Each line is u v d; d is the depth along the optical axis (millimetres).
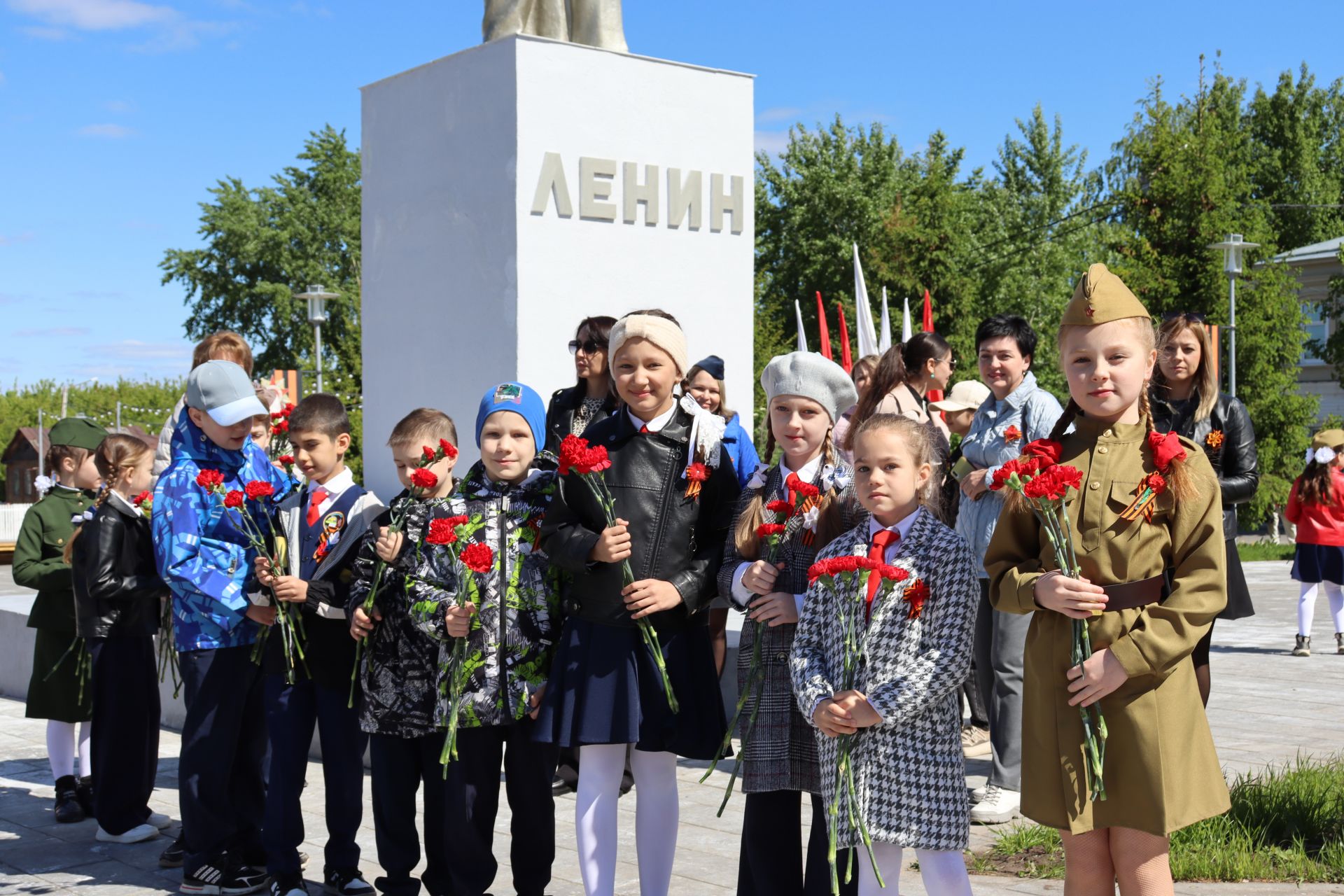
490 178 6816
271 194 48438
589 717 3828
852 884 3545
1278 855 4523
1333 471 10086
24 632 9117
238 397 4734
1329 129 49000
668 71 7301
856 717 3184
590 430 4160
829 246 43781
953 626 3221
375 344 7570
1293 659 9891
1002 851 4715
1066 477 2969
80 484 6145
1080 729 3068
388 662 4398
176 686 5168
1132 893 3076
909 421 3418
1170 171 25922
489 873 4203
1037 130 55344
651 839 4004
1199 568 3012
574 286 6875
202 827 4688
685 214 7359
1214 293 25312
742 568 3709
